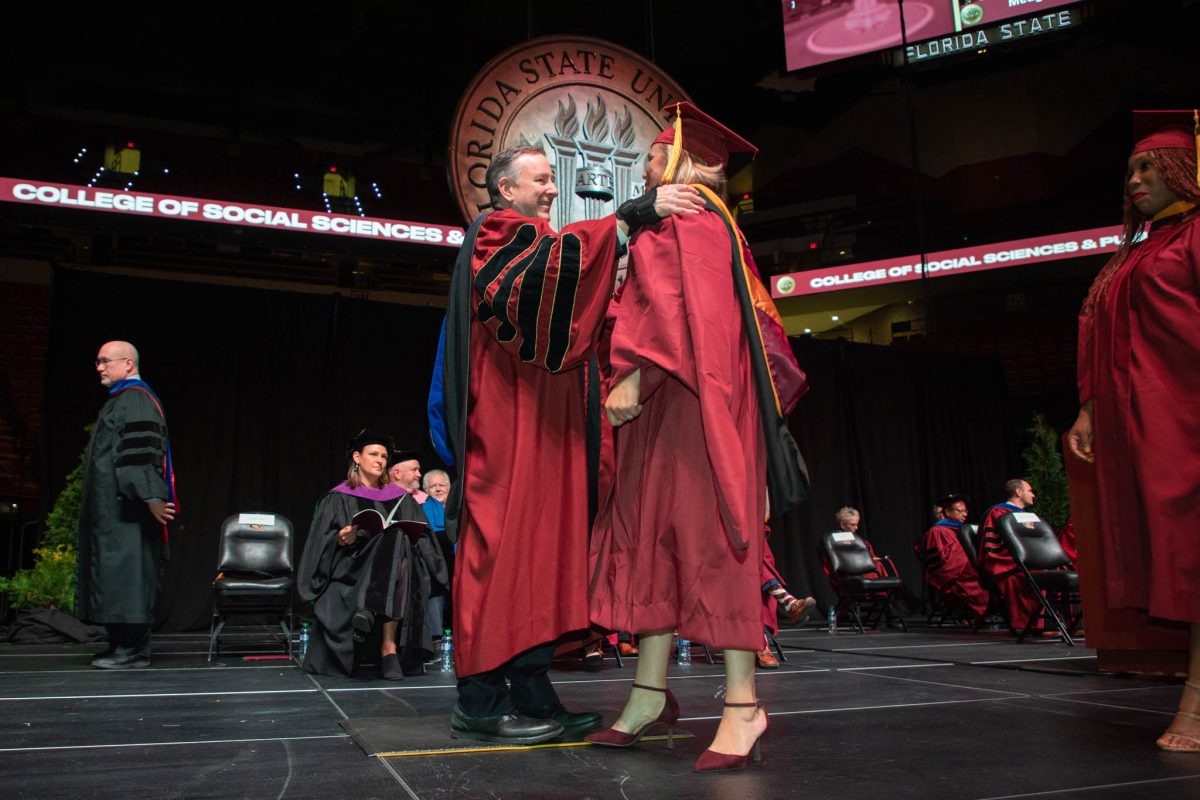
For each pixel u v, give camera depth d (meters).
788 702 3.20
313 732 2.58
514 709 2.44
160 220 14.11
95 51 18.05
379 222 15.14
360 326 9.94
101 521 4.82
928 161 22.45
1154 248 2.44
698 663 5.18
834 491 12.12
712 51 19.27
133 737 2.49
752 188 24.14
